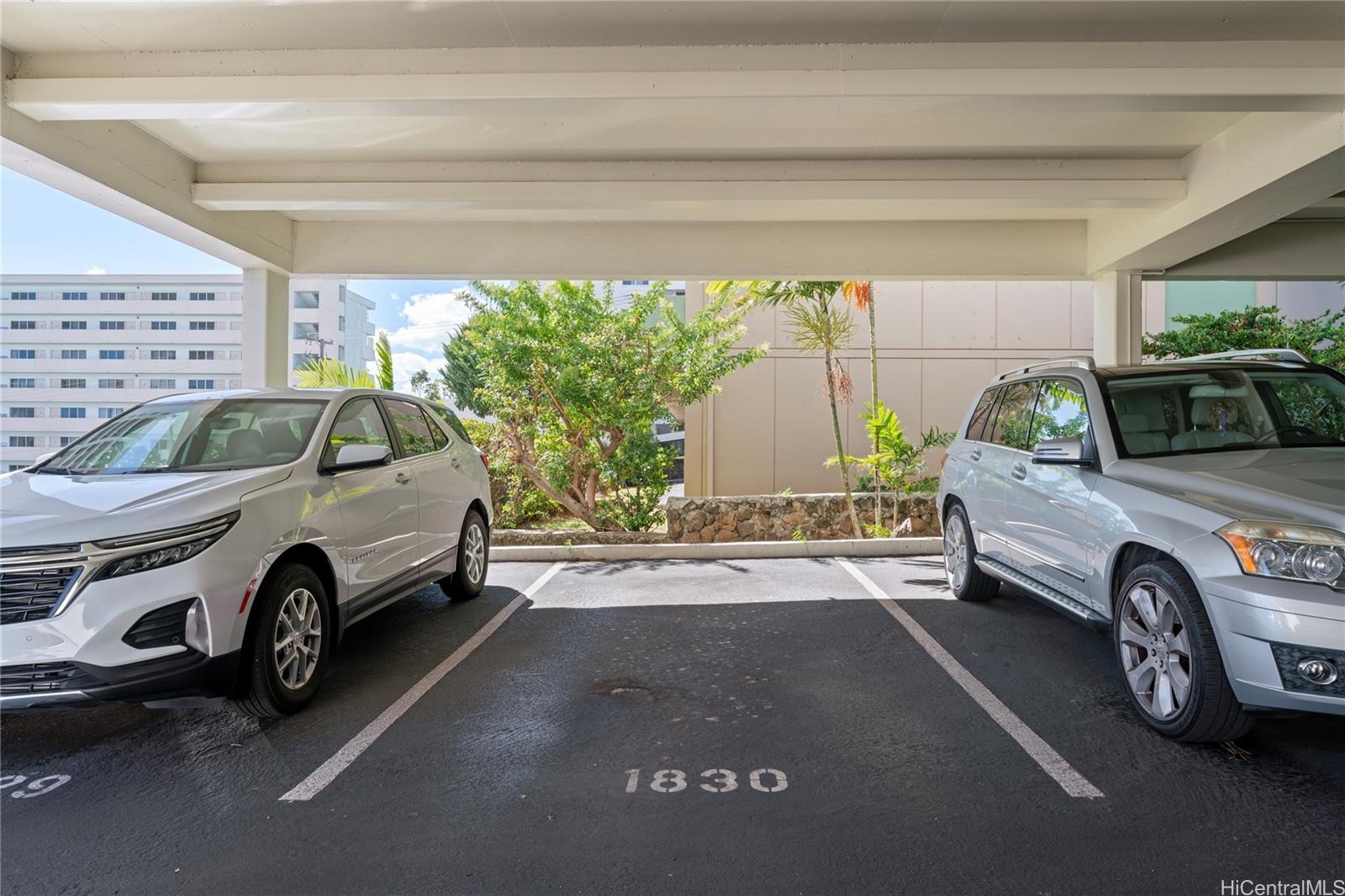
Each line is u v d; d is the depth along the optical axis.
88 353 37.00
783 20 5.05
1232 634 3.33
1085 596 4.62
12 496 4.15
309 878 2.75
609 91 5.40
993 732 3.96
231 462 4.80
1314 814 3.08
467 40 5.36
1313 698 3.12
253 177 7.79
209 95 5.55
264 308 9.14
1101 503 4.36
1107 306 9.59
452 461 6.86
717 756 3.73
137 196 6.93
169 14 5.06
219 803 3.32
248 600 3.94
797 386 14.57
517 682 4.86
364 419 5.74
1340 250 9.68
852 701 4.44
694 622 6.27
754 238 9.51
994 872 2.71
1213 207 7.12
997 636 5.75
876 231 9.49
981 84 5.32
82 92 5.57
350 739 3.99
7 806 3.32
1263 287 14.94
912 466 11.60
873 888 2.64
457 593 7.00
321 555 4.66
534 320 11.66
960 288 14.72
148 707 4.06
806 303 14.33
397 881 2.72
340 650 5.57
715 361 12.07
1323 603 3.11
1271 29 5.10
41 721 4.28
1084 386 5.06
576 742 3.91
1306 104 5.46
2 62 5.53
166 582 3.65
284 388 5.69
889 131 6.91
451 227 9.48
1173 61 5.27
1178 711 3.71
